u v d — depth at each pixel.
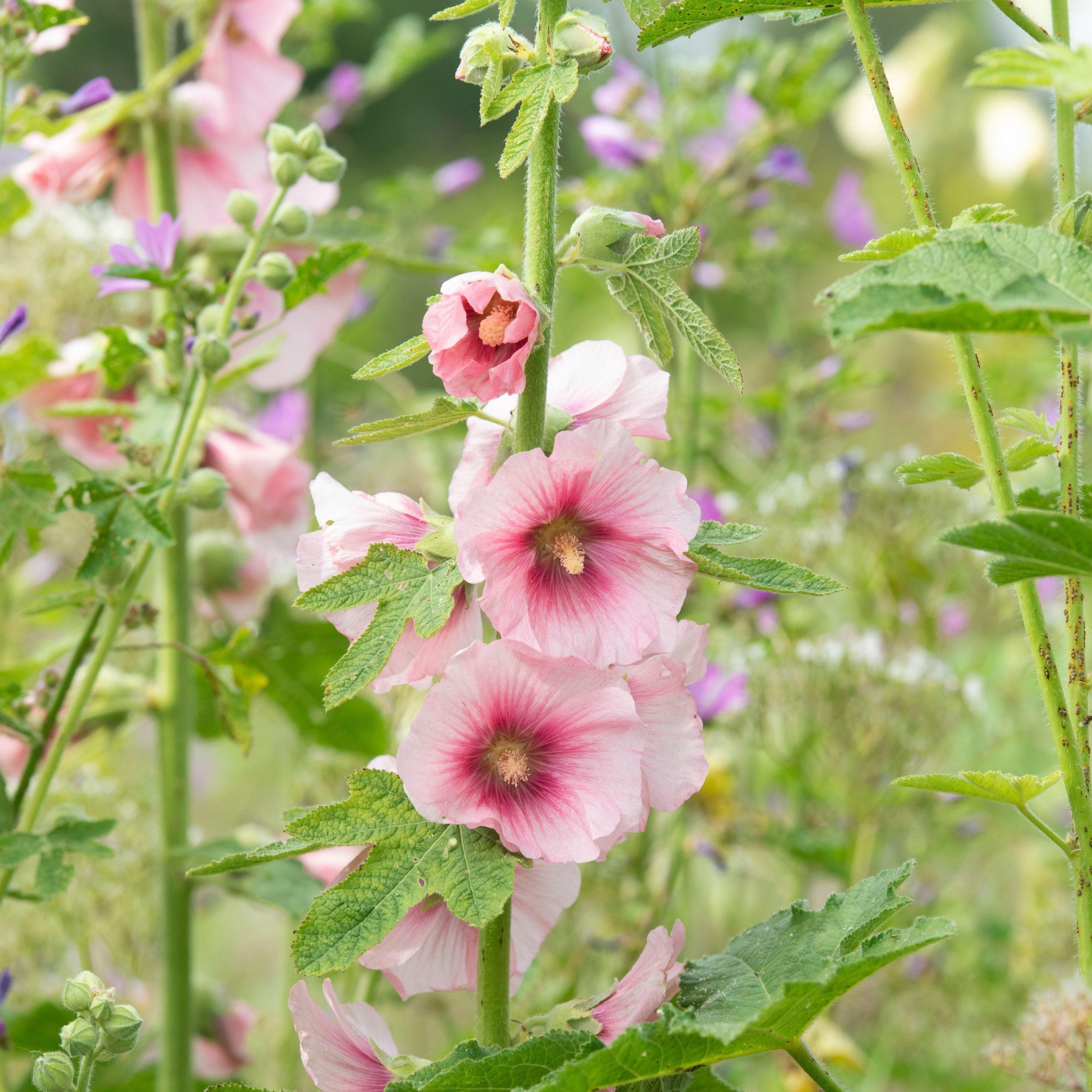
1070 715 1.52
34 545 1.79
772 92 2.84
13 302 2.36
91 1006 1.55
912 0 1.54
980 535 1.41
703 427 3.02
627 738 1.48
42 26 1.83
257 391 3.29
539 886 1.58
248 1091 1.52
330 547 1.52
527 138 1.48
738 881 2.85
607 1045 1.48
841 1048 2.39
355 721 2.37
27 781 1.80
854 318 1.36
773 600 2.53
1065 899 2.73
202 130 2.20
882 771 2.47
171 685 2.08
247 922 3.55
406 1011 2.62
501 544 1.47
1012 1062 1.66
